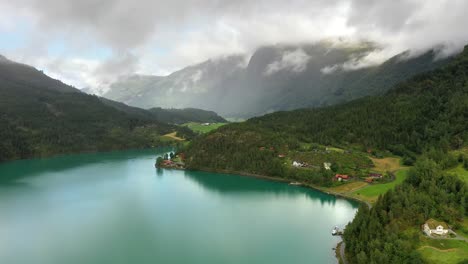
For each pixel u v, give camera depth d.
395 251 129.50
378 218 150.88
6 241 181.25
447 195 155.12
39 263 158.00
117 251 169.00
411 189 163.75
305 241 176.00
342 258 151.75
